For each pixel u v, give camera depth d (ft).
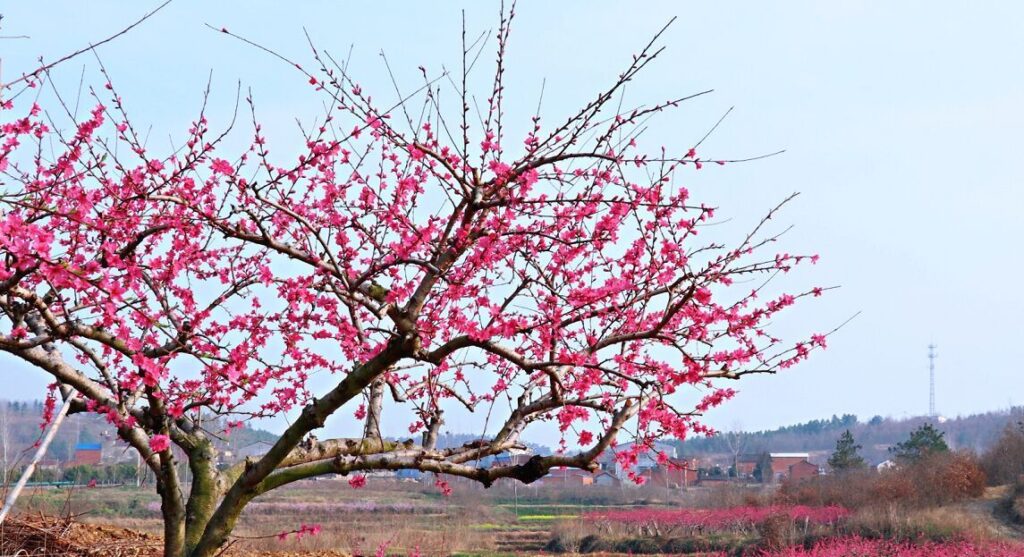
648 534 112.88
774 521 98.22
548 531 125.80
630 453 18.44
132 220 19.01
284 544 58.03
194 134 20.94
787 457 307.99
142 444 19.77
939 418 494.59
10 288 16.25
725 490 159.02
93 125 20.12
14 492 18.42
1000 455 160.35
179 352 19.19
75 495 37.52
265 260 23.89
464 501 160.15
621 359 18.95
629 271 20.03
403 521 112.68
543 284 19.52
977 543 85.87
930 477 134.10
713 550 98.02
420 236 18.37
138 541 29.12
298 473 20.06
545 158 17.78
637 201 18.58
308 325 22.38
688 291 16.88
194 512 20.75
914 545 87.86
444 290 22.04
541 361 18.63
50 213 17.13
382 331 17.80
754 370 19.52
